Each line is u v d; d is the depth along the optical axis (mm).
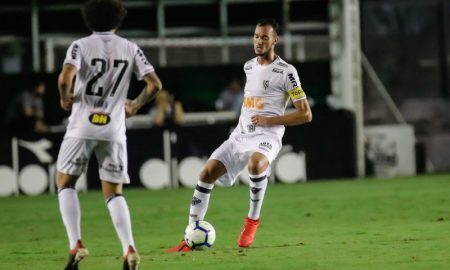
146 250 28844
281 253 26500
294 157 60625
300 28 68938
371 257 25094
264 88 28812
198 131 59719
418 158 67250
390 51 69250
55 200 52562
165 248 29375
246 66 29469
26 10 67562
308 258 25250
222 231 34281
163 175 59594
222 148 28781
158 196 52688
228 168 28594
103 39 23312
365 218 37188
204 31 69938
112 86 23156
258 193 28156
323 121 60906
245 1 68250
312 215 39281
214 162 28375
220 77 64500
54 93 62375
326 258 25172
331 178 61000
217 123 59844
